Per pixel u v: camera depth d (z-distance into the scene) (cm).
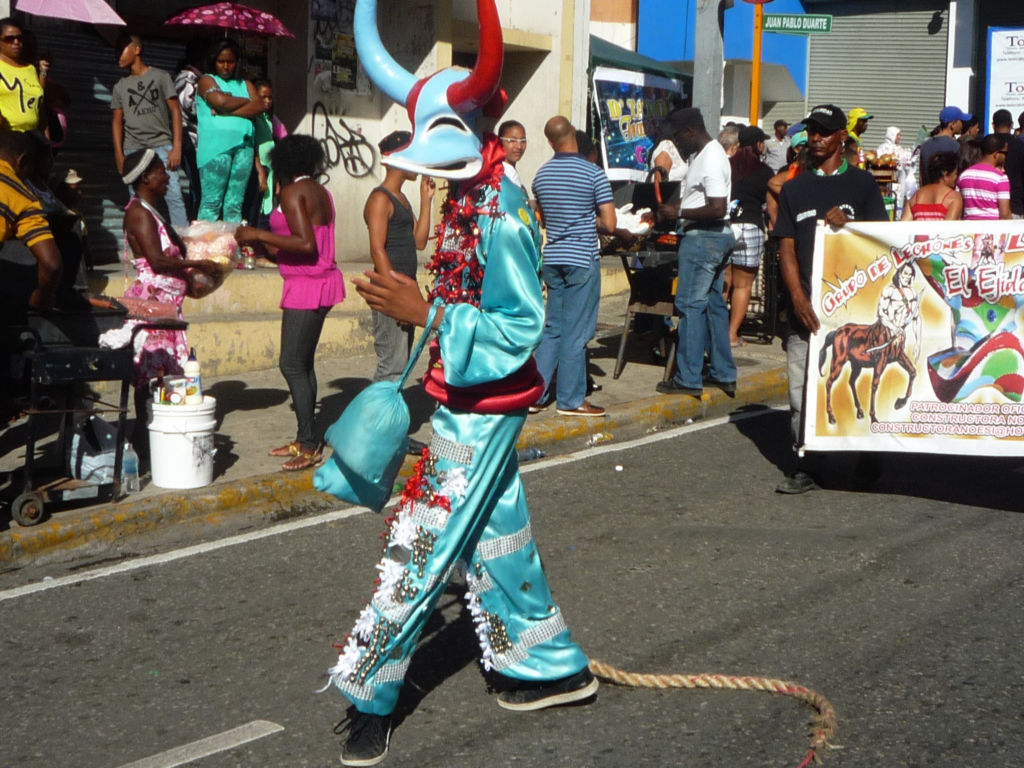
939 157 902
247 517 656
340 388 941
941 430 683
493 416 386
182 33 1181
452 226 387
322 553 609
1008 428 674
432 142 371
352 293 1096
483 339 372
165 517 632
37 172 623
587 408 854
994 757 402
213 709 439
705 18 1426
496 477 393
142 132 1012
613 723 425
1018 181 1167
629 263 998
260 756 404
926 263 675
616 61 1809
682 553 607
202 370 952
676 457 802
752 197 1132
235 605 539
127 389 629
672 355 964
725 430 881
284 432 800
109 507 623
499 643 418
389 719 406
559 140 827
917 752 405
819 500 701
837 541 624
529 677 420
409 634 389
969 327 673
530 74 1502
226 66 1065
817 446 698
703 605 537
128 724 428
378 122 1315
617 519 665
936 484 736
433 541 385
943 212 898
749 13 2414
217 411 854
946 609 532
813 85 2669
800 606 536
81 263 627
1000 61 2231
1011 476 754
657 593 552
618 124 1800
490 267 375
